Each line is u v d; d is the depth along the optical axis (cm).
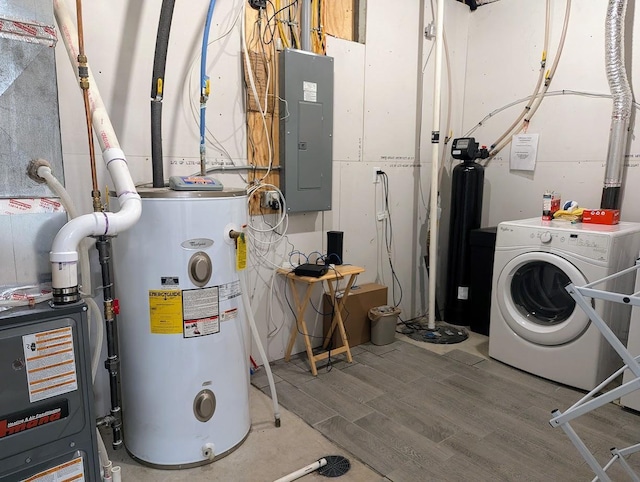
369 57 305
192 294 172
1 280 125
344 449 193
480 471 179
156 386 176
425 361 282
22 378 115
